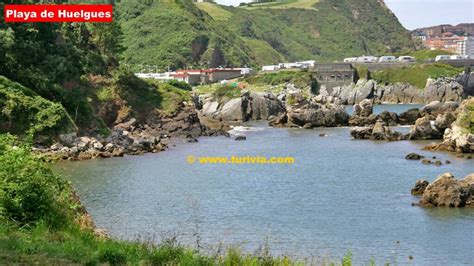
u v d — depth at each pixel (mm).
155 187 72812
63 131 105562
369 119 162750
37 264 24062
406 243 49031
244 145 121438
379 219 56812
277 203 64062
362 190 71250
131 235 49531
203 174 83188
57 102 116062
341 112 163750
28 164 32344
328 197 67188
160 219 56312
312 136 139250
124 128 134625
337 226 54344
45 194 31641
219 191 70562
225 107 188500
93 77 140000
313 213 59406
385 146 118000
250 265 27812
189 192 69812
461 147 106188
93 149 104375
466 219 56281
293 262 31938
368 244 48750
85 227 33156
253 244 48156
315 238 50406
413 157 98562
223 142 127750
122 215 57719
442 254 46125
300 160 98375
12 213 30234
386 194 68625
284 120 167375
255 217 57625
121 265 25891
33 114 104500
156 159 98875
